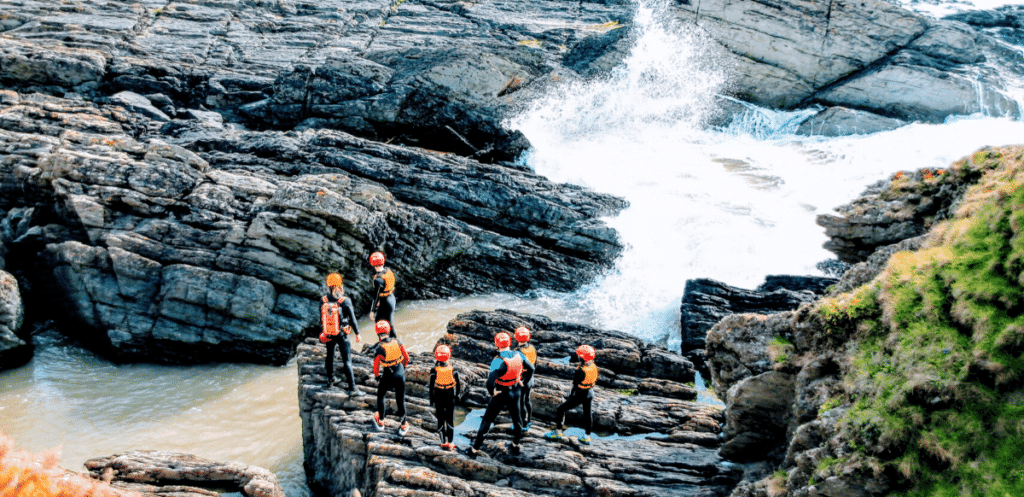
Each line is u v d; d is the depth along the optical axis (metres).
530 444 9.29
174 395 12.81
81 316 14.00
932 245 8.63
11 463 6.57
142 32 27.84
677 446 9.67
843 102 27.55
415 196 18.03
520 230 18.23
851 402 7.23
